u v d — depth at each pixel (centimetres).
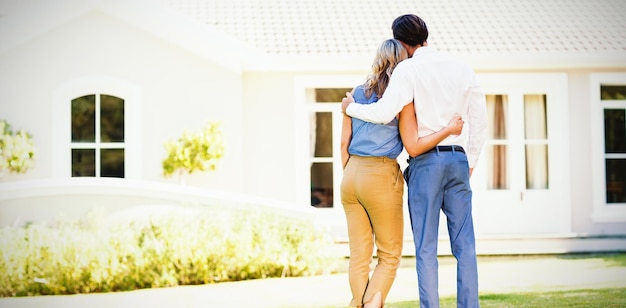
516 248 1034
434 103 456
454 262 949
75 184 794
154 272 771
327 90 1107
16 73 1034
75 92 1052
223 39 1054
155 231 792
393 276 494
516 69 1101
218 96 1069
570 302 654
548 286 750
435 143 454
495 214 1114
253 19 1159
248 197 870
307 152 1100
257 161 1092
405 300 683
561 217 1108
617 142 1122
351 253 506
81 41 1048
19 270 725
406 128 461
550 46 1101
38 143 1037
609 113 1123
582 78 1113
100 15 1051
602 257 989
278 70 1084
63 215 783
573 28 1164
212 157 1029
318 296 705
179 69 1065
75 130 1054
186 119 1066
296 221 866
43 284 730
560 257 998
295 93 1094
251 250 821
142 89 1059
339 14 1190
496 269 884
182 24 1048
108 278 748
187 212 814
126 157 1059
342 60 1064
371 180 481
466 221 468
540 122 1121
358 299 495
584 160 1113
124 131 1062
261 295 711
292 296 705
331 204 1105
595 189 1111
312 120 1107
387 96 452
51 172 1037
